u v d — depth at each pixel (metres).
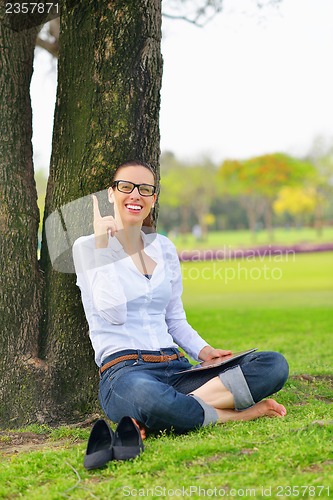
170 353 4.05
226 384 3.90
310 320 10.57
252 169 62.94
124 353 3.91
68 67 4.68
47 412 4.51
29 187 4.71
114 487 3.04
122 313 3.88
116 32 4.55
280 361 4.00
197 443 3.46
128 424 3.47
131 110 4.59
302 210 67.06
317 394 5.02
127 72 4.58
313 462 3.17
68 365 4.60
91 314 4.02
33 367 4.55
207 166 67.62
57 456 3.55
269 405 4.05
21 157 4.69
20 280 4.59
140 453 3.38
